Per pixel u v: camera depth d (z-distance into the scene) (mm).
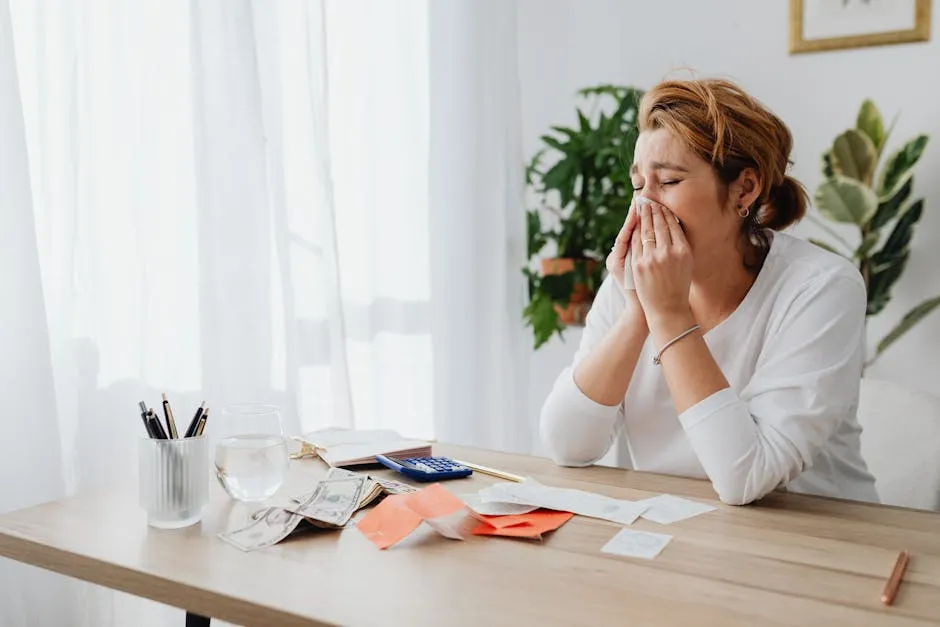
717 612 792
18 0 1542
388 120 2436
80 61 1601
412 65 2492
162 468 1010
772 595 834
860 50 2576
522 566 910
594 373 1354
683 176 1261
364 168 2344
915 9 2492
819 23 2613
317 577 875
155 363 1752
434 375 2588
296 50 2057
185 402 1805
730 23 2738
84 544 964
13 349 1479
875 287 2441
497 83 2723
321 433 1512
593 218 2600
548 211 3059
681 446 1427
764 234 1387
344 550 956
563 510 1095
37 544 968
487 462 1379
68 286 1580
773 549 967
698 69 2799
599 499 1151
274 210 1953
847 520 1080
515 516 1071
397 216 2477
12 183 1462
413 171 2512
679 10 2807
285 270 1955
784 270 1340
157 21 1741
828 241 2637
